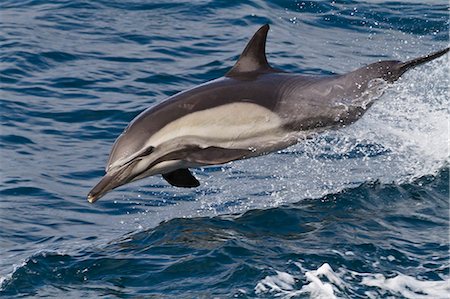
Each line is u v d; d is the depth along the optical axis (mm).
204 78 46281
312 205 29875
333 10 54719
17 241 30422
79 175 36094
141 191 33781
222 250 26422
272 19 53750
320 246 26625
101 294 24984
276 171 34344
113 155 27891
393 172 32812
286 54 48750
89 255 27188
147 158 27812
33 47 49125
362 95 28641
